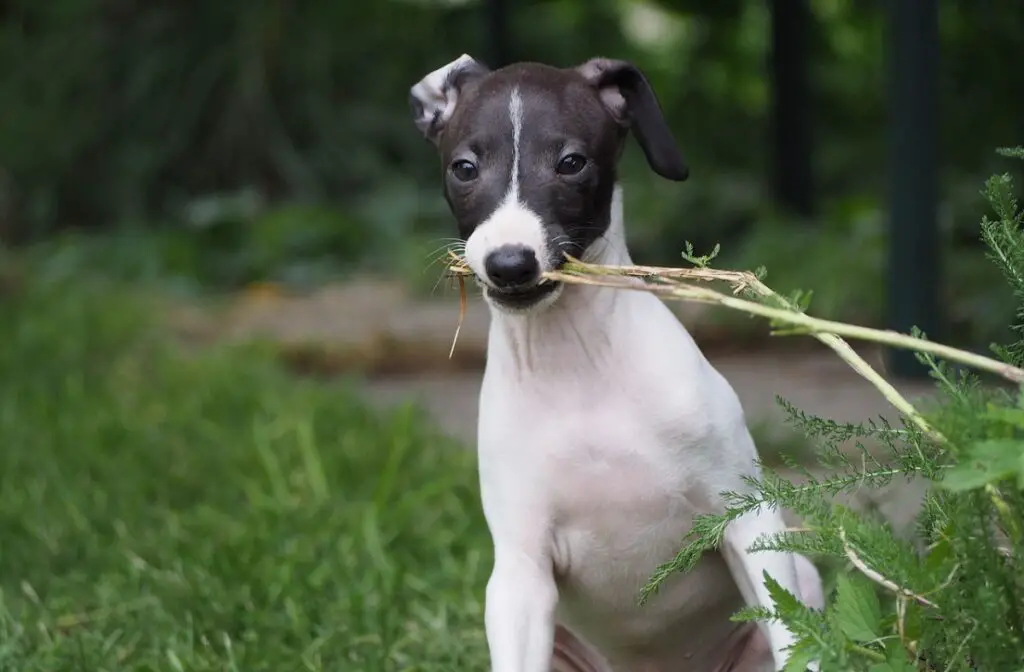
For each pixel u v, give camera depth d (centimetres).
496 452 434
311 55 1892
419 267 1503
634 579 443
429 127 471
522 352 427
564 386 425
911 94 960
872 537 339
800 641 326
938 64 964
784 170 1438
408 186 1802
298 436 836
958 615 320
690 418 418
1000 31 1320
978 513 311
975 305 1060
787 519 611
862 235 1273
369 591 607
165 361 1088
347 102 1922
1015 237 356
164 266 1606
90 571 639
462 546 669
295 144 1900
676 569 387
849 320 1164
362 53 1928
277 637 560
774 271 1259
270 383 1003
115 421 902
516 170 416
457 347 1202
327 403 930
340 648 550
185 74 1894
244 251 1664
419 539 674
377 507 698
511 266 391
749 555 417
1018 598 313
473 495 738
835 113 1795
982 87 1329
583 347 423
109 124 1881
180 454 832
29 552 662
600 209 430
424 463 789
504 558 434
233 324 1348
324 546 659
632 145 1697
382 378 1143
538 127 420
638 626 460
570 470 425
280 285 1580
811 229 1348
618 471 423
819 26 1820
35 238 1845
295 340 1229
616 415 422
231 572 616
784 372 1062
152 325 1267
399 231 1702
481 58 1444
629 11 2091
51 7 1925
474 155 423
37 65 1892
